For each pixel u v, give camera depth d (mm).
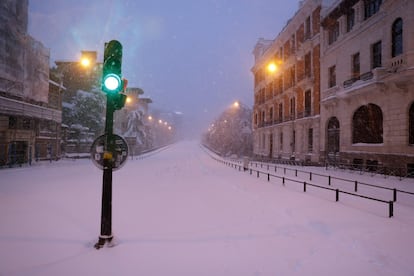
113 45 5059
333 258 4621
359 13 21859
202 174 20000
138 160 40469
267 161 42219
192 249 4965
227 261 4469
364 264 4395
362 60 21422
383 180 15555
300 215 7395
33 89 28219
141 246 5078
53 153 36031
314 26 30109
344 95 22156
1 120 26156
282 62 39875
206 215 7406
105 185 5102
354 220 6898
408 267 4273
